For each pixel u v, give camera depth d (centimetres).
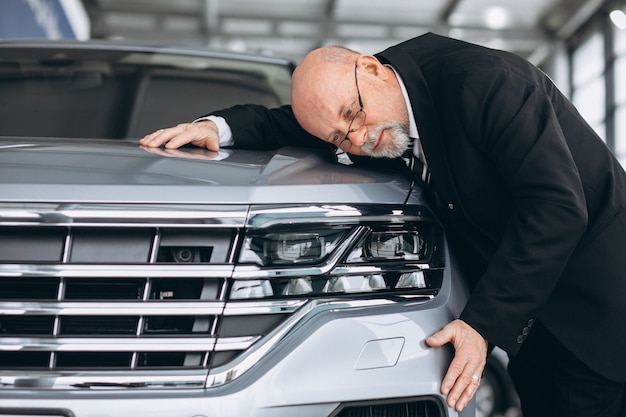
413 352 143
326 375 137
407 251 152
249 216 142
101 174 145
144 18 1484
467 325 146
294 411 135
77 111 246
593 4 1403
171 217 139
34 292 139
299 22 1484
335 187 150
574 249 158
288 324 140
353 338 141
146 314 137
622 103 1362
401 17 1488
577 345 158
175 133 173
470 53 158
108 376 134
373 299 146
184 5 1441
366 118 159
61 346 135
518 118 148
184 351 137
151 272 137
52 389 133
